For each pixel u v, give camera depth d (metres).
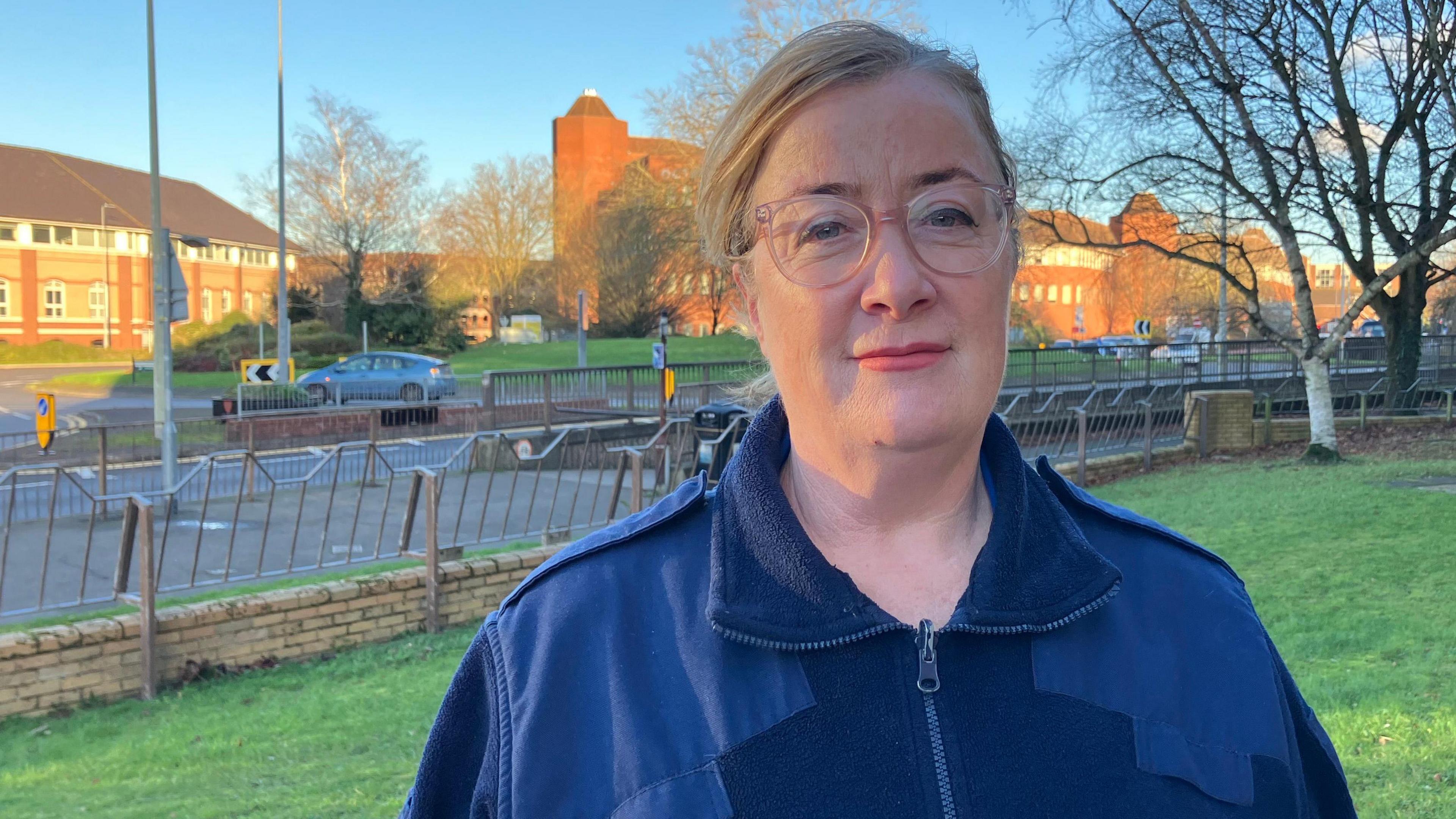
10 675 5.47
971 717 1.04
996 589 1.07
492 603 7.40
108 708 5.69
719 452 10.06
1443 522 8.09
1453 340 24.78
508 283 58.47
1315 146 13.80
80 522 10.24
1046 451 14.12
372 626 6.84
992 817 0.99
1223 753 1.06
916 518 1.17
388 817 3.80
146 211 67.75
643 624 1.11
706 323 61.09
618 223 51.22
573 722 1.07
